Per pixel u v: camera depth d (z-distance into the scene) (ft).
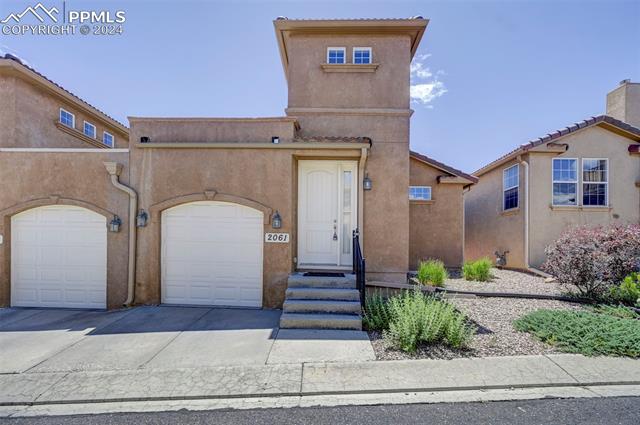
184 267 23.97
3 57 25.94
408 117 26.32
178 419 10.96
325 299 20.76
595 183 36.70
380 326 18.43
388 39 27.12
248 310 22.67
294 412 11.32
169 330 18.70
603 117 36.19
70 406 11.82
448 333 15.83
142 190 23.89
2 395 12.32
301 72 27.20
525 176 37.01
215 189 23.62
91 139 35.88
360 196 25.25
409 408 11.49
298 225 25.61
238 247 23.88
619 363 14.21
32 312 22.88
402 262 25.26
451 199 39.40
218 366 14.28
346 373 13.64
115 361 14.83
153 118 24.20
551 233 36.37
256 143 23.39
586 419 10.75
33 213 24.59
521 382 12.90
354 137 25.88
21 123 27.55
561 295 23.89
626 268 22.88
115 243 23.97
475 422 10.65
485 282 29.60
